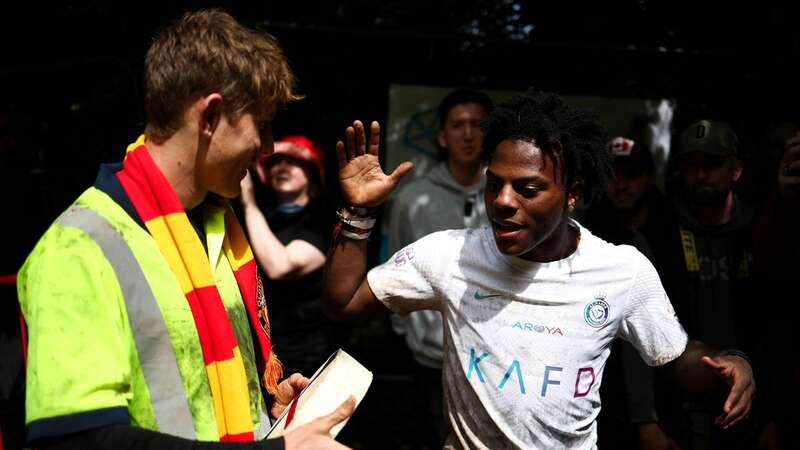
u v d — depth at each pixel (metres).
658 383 3.01
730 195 3.13
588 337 1.87
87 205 1.54
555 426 1.84
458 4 5.09
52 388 1.36
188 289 1.57
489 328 1.88
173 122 1.58
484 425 1.88
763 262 2.67
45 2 4.21
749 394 1.88
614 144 3.20
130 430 1.38
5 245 3.37
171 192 1.58
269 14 4.79
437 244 1.98
